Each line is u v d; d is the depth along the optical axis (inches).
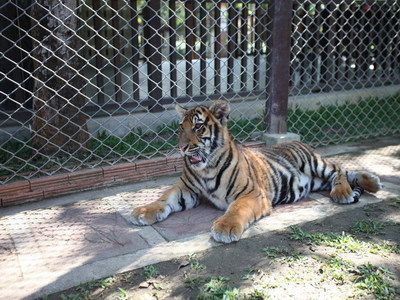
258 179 175.6
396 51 366.9
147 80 281.1
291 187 187.9
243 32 304.2
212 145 166.9
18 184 187.5
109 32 289.0
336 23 333.1
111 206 185.2
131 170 209.8
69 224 169.3
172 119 285.1
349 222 167.8
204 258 142.4
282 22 236.2
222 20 316.2
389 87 371.6
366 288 124.9
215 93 296.8
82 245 152.9
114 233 161.2
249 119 297.9
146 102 276.1
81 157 224.1
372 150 258.2
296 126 290.8
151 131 274.5
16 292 126.0
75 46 221.9
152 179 214.8
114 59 269.3
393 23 357.4
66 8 213.9
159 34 270.4
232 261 140.6
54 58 216.8
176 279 131.6
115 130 272.2
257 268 135.9
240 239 154.0
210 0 275.1
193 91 310.3
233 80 303.3
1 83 262.4
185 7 276.5
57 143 224.7
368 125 300.7
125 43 304.5
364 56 359.9
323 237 153.9
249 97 304.0
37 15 215.5
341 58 348.5
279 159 189.2
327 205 184.2
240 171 168.9
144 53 279.3
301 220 169.3
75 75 221.1
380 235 157.5
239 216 156.2
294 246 149.5
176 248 148.7
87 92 287.1
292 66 334.6
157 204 172.1
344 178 193.8
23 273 135.6
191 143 162.4
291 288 125.6
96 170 202.1
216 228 152.0
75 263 140.9
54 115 221.6
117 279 132.1
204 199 185.3
